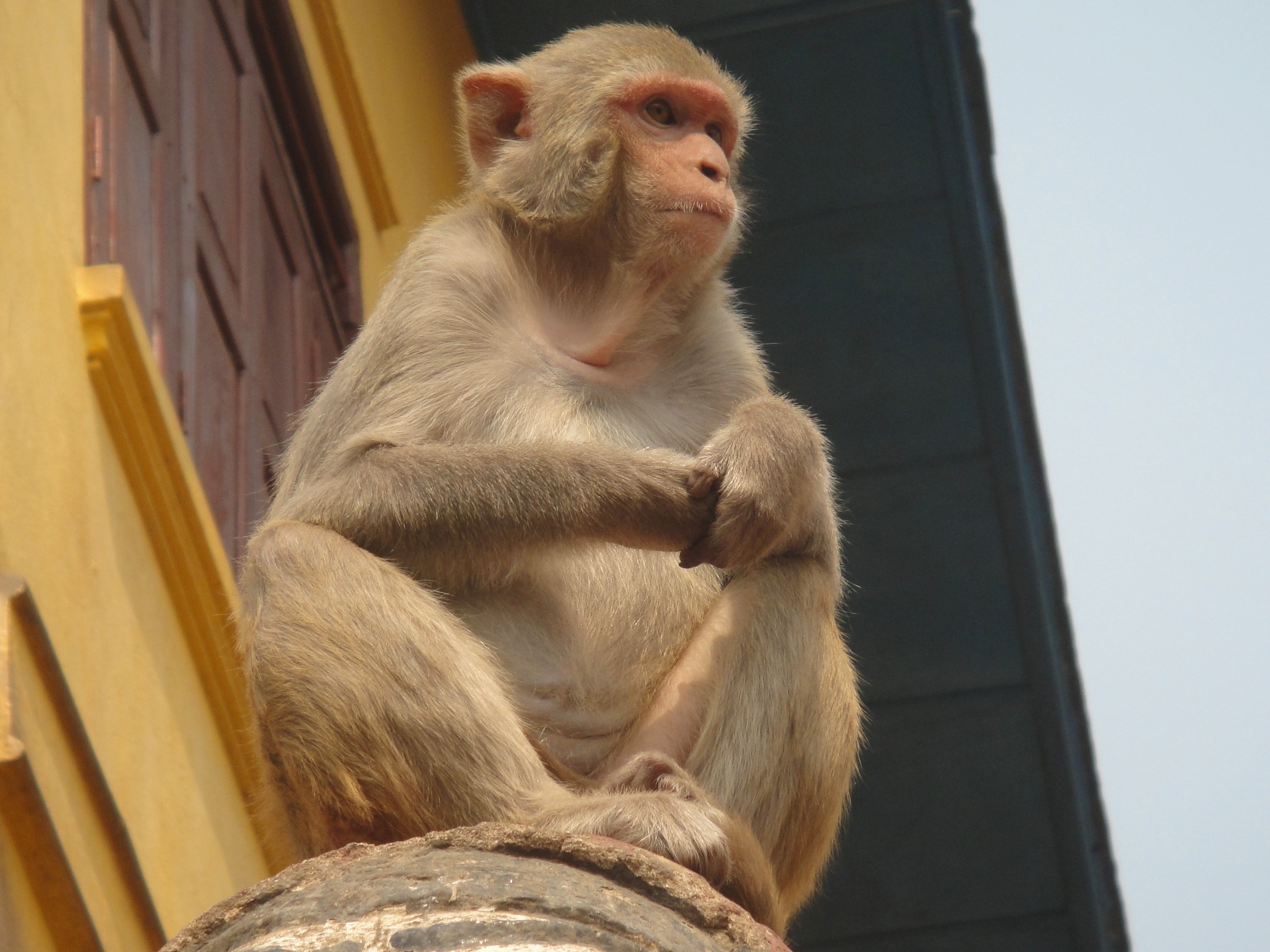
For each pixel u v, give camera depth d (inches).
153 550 682.8
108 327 645.9
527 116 629.0
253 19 975.0
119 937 559.8
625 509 486.9
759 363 610.9
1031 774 1094.4
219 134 870.4
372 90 1112.2
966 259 1081.4
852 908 1111.0
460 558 499.2
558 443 503.5
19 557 543.2
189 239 786.8
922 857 1100.5
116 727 605.6
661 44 632.4
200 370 779.4
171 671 682.8
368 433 534.0
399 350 558.9
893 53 1067.9
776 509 480.7
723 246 608.7
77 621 584.4
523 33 1120.2
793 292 1095.0
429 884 363.9
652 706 510.6
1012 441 1083.3
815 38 1070.4
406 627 452.1
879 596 1091.9
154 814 627.5
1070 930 1109.1
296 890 375.9
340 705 443.2
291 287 964.6
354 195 1066.7
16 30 620.7
